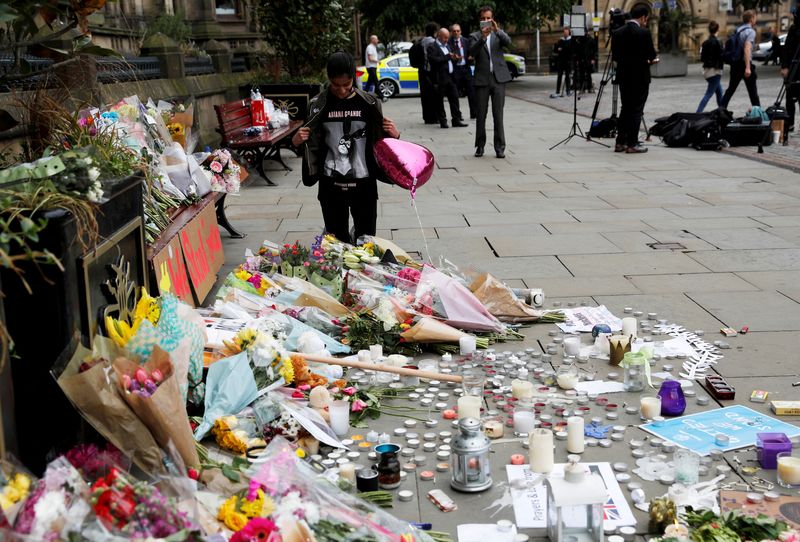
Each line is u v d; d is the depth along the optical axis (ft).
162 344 11.71
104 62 26.27
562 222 29.07
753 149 44.80
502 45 44.11
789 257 23.86
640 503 11.32
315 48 51.55
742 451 12.85
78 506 8.14
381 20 108.78
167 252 17.35
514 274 22.82
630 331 17.65
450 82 60.95
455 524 11.02
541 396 15.02
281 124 42.32
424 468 12.65
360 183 21.27
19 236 9.75
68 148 14.75
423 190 36.04
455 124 62.03
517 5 108.68
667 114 65.62
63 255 10.10
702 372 15.96
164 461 10.30
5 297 9.95
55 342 10.11
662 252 24.77
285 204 33.17
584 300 20.54
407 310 17.83
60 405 10.27
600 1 158.81
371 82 83.61
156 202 19.13
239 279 18.60
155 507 8.28
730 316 19.08
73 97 18.39
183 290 18.37
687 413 14.30
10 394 9.78
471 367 16.35
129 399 10.21
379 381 15.60
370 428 14.05
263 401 13.16
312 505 9.45
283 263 19.53
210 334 15.15
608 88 96.37
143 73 33.50
